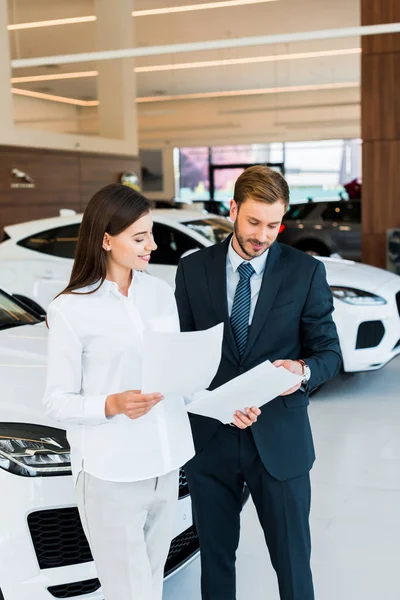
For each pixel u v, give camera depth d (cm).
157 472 185
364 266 613
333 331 216
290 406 212
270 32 1391
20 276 676
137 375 184
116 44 1181
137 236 182
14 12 1230
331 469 416
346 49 1524
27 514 227
